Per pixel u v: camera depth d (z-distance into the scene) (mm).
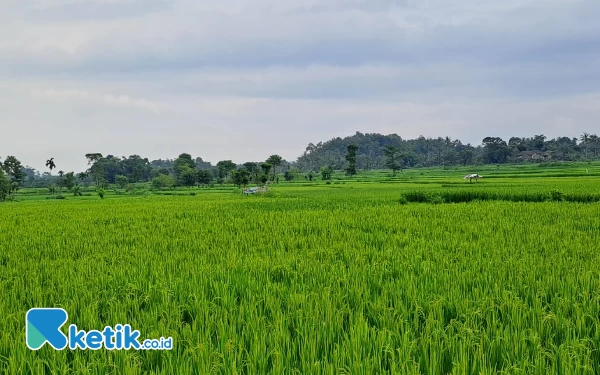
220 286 6727
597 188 30953
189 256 9727
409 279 7070
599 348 4598
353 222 15430
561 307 5664
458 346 4500
